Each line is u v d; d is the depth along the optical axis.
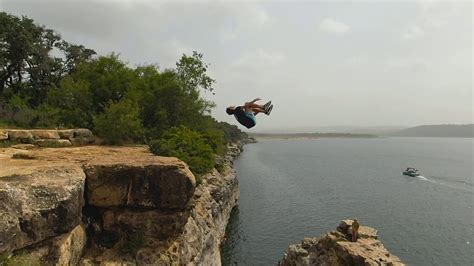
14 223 11.66
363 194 74.31
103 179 16.53
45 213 12.97
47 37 52.41
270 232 48.62
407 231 49.75
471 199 70.31
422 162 143.00
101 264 16.05
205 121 50.16
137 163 17.19
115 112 31.67
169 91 40.38
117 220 17.09
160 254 17.16
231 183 52.38
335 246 23.89
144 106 38.91
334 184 86.31
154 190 17.03
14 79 49.09
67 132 28.20
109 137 31.12
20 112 34.00
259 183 85.88
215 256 26.55
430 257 40.84
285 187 81.19
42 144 24.97
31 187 12.88
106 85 39.84
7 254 11.39
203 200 27.91
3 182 12.38
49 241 13.34
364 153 194.38
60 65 53.75
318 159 153.38
